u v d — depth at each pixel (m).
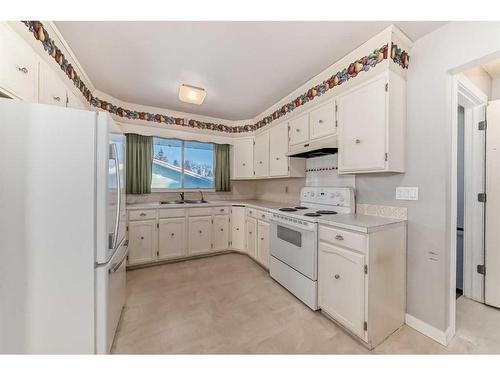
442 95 1.58
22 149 1.11
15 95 1.19
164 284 2.48
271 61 2.10
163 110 3.45
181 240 3.21
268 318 1.85
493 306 2.01
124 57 2.04
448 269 1.59
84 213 1.21
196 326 1.74
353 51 1.93
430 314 1.62
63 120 1.17
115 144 1.44
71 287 1.19
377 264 1.55
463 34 1.49
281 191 3.58
